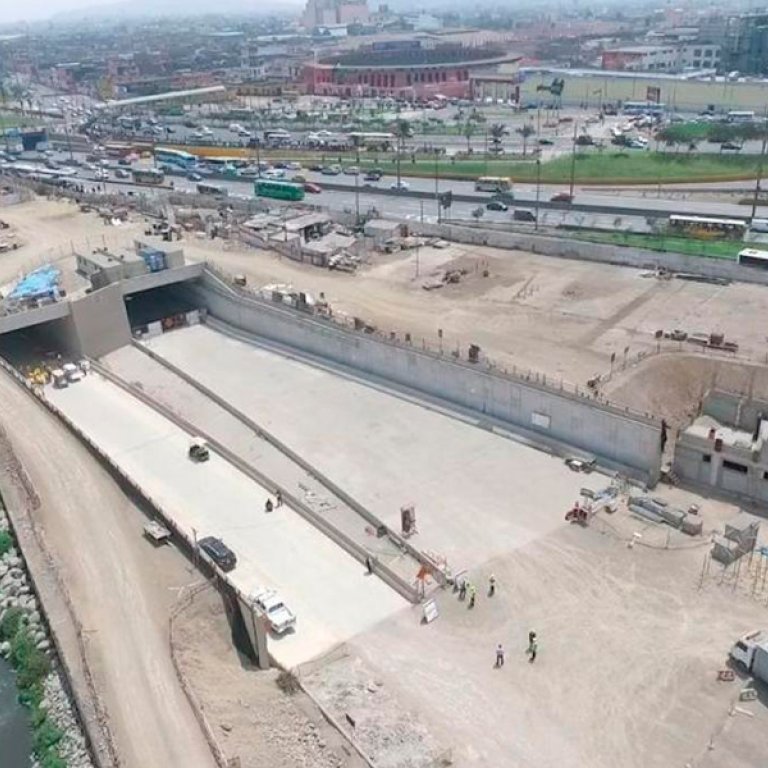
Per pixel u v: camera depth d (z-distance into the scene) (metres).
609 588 54.56
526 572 56.41
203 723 43.38
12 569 58.72
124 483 67.12
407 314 97.75
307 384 87.31
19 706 49.50
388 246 119.75
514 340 89.31
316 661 49.34
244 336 100.88
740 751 42.28
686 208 135.75
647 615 52.00
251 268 114.50
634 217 132.00
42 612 54.00
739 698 45.44
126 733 43.09
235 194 158.62
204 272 105.62
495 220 133.12
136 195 150.88
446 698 46.41
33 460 70.12
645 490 65.50
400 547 59.91
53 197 151.25
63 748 45.34
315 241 120.44
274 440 75.00
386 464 70.94
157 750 41.97
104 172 184.38
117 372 92.50
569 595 54.12
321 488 67.94
